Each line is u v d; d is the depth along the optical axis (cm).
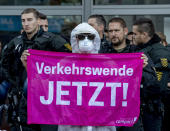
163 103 841
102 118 650
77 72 655
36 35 712
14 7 1129
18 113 703
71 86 654
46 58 657
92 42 642
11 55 718
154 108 736
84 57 653
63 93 655
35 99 655
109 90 654
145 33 767
